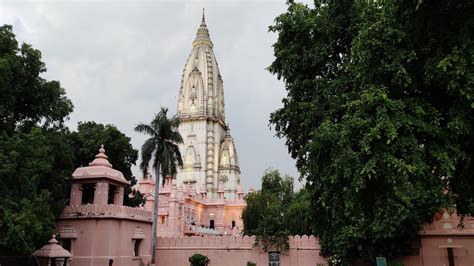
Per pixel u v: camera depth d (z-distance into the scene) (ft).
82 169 99.09
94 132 114.52
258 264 108.27
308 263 104.63
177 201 171.73
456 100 34.27
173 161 117.29
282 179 199.11
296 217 129.59
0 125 82.89
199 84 343.26
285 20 58.34
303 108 54.80
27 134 80.84
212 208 241.14
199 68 352.49
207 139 329.72
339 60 55.57
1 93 77.61
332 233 88.58
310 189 57.93
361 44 37.29
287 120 62.13
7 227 70.95
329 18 53.88
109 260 90.17
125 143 117.91
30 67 86.79
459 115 33.58
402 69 34.65
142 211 107.34
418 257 86.58
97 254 90.79
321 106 52.31
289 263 106.11
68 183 99.40
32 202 75.61
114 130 117.50
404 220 80.74
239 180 342.64
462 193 39.34
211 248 113.29
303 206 128.77
